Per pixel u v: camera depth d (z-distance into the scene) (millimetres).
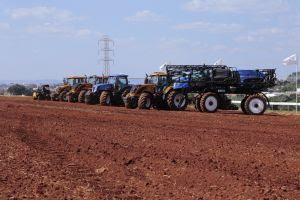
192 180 11586
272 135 19406
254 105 32375
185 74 33750
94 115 29250
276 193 10359
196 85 33406
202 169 12672
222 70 33156
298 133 20172
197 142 17234
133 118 27031
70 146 16625
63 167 13234
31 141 17859
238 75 33062
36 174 12344
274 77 33562
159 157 14359
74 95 49312
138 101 36031
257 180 11516
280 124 24188
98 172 12680
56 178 11930
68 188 10969
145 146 16359
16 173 12445
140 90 36250
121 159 14219
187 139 18000
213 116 28922
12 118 27219
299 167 12938
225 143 17016
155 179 11797
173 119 26469
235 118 27672
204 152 15125
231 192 10461
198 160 13852
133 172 12586
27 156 14758
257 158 14148
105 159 14227
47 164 13570
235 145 16578
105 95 42062
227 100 33344
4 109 35469
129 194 10492
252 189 10648
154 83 36062
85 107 38594
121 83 42656
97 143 17125
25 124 23781
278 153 14992
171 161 13719
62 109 35438
